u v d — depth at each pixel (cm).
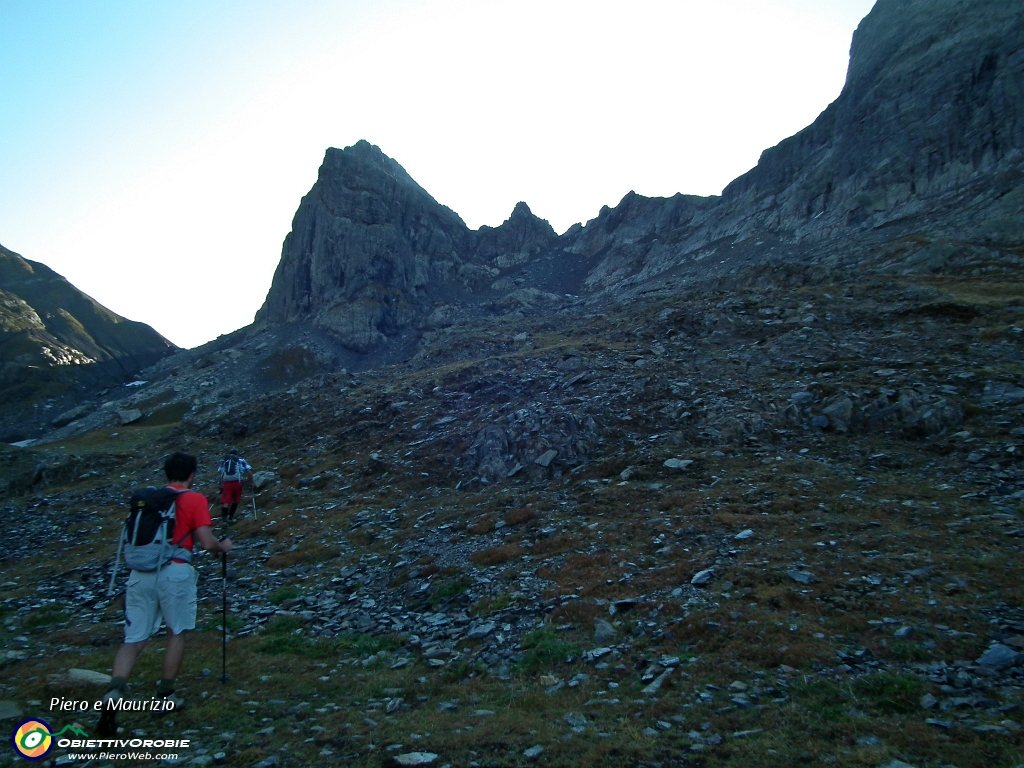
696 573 1162
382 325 10169
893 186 6894
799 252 6888
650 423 2398
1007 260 4378
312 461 3139
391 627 1173
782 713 682
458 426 2939
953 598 937
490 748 641
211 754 629
